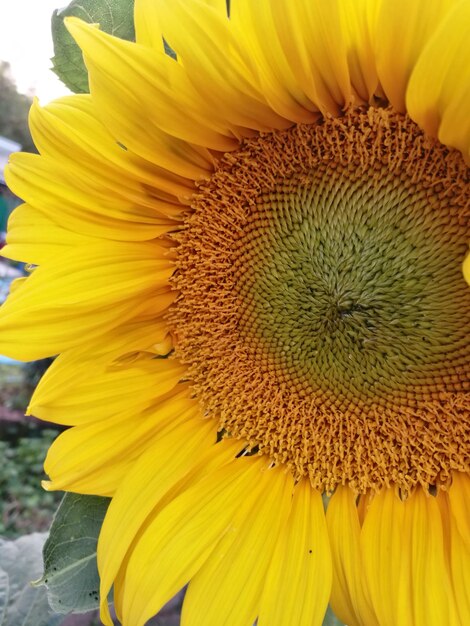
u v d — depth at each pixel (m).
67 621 0.46
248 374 0.21
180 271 0.21
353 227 0.18
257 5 0.15
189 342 0.21
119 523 0.19
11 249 0.19
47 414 0.19
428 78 0.14
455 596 0.17
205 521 0.19
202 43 0.15
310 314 0.20
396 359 0.19
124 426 0.20
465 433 0.19
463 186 0.17
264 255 0.20
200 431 0.21
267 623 0.18
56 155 0.18
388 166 0.17
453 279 0.18
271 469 0.21
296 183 0.19
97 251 0.19
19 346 0.18
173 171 0.19
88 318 0.19
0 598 0.27
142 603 0.18
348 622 0.18
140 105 0.17
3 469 0.77
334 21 0.14
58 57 0.20
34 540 0.29
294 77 0.16
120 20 0.20
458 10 0.13
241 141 0.19
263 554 0.19
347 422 0.20
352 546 0.19
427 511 0.19
